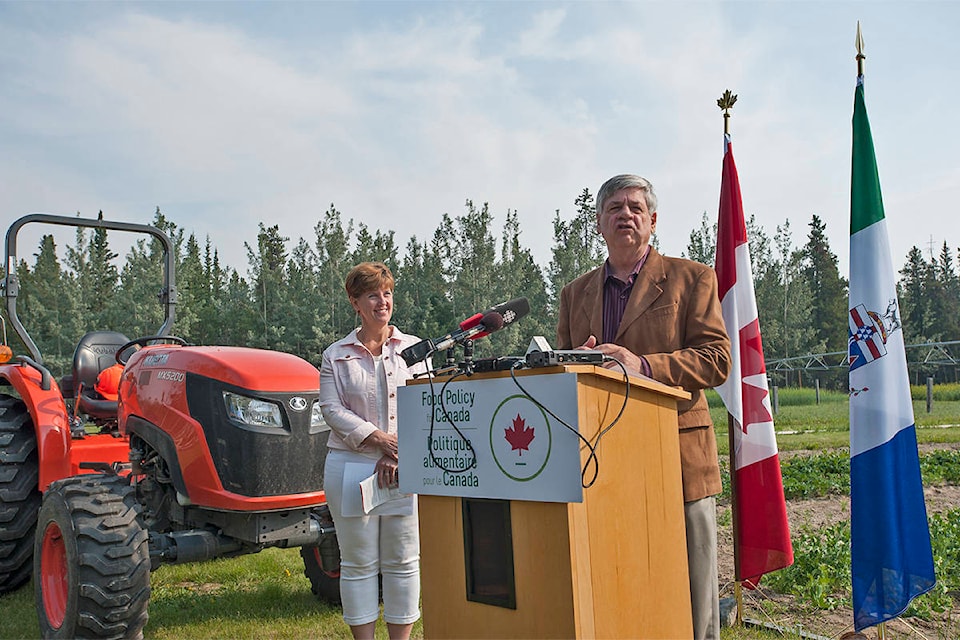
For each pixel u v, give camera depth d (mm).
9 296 5895
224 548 4457
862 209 4039
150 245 46938
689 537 3000
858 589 3889
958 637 4246
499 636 2266
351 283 3771
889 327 3939
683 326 3096
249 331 45406
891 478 3875
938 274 81688
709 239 49844
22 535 5406
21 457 5465
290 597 5516
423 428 2496
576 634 2068
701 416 3092
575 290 3477
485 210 45438
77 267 51438
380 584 5109
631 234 3137
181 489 4469
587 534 2141
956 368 59000
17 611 5191
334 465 3652
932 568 3848
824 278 65312
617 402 2318
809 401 31938
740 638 4223
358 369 3719
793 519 7625
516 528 2227
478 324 2660
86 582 3848
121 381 5316
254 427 4332
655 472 2486
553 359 2139
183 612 5160
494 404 2270
